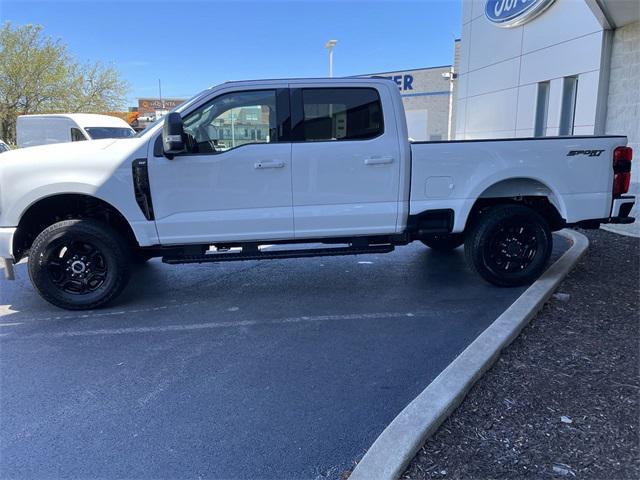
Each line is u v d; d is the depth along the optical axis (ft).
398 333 14.99
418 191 17.49
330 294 18.76
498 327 13.67
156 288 19.83
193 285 20.16
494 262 18.58
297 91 16.79
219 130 16.63
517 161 17.75
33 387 12.07
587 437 9.25
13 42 105.81
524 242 18.69
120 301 18.34
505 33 43.16
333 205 17.19
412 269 21.98
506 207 18.42
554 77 36.86
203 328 15.64
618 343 13.20
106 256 16.88
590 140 18.10
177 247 17.33
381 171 17.16
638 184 28.48
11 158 16.24
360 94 17.02
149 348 14.20
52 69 109.50
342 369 12.74
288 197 16.97
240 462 9.21
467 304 17.40
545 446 9.03
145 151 16.29
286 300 18.17
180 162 16.31
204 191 16.60
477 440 9.25
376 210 17.37
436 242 24.79
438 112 90.74
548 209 19.25
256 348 14.10
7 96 107.45
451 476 8.34
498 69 44.68
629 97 28.94
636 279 18.86
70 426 10.43
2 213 16.12
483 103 47.73
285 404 11.10
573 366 11.96
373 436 9.90
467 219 18.10
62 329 15.70
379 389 11.71
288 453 9.43
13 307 17.80
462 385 10.61
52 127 55.16
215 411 10.88
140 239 16.66
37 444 9.84
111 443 9.83
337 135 17.08
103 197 16.22
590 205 18.40
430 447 9.08
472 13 48.98
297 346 14.19
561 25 35.78
